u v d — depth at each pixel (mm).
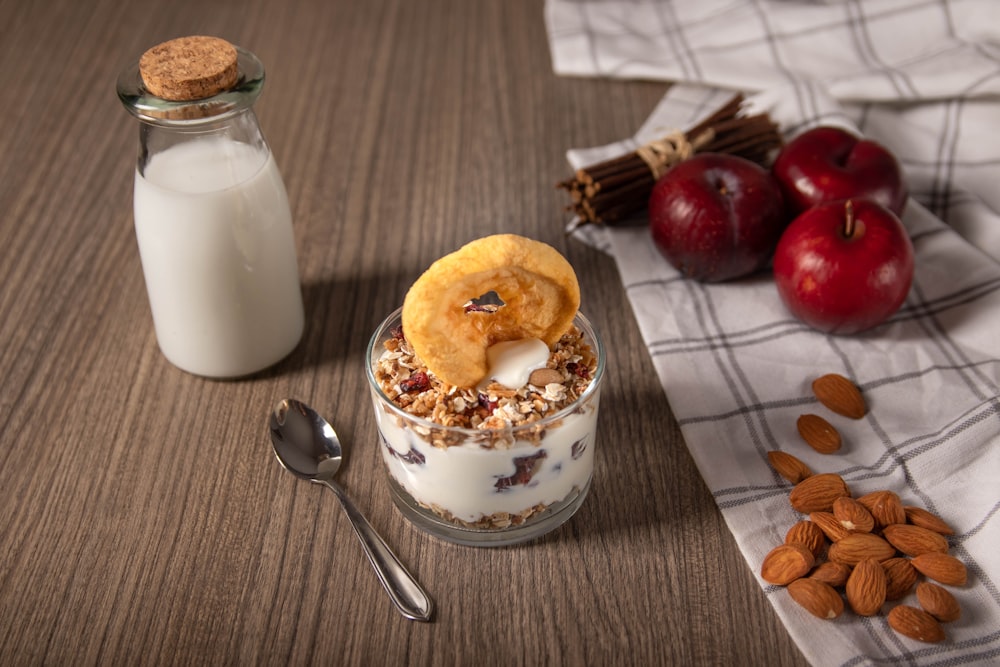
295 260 695
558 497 612
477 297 588
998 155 838
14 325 725
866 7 913
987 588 600
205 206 644
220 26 970
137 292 749
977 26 895
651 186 783
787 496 634
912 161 843
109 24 967
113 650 583
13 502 637
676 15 959
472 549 621
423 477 600
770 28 918
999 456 640
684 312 734
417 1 1005
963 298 734
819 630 584
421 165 841
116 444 665
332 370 703
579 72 918
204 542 623
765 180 740
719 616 595
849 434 667
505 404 593
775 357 709
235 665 579
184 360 692
